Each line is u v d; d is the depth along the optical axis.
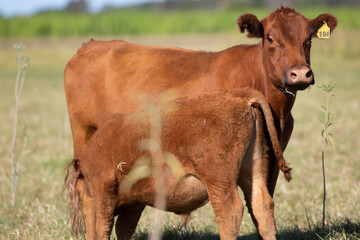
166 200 16.72
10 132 43.09
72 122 23.94
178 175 16.14
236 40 98.81
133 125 16.88
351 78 71.19
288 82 17.38
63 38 157.38
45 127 45.12
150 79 21.00
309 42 18.55
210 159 15.63
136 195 17.12
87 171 18.08
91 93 22.78
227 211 15.65
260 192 16.84
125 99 21.39
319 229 20.72
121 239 19.08
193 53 21.45
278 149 16.59
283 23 18.39
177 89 20.20
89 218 18.97
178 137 15.94
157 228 17.02
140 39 141.00
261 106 16.34
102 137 17.45
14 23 167.00
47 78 83.12
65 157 34.59
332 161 32.41
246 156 16.56
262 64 19.09
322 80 68.56
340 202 24.83
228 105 15.94
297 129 41.34
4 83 76.75
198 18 173.38
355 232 19.59
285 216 23.62
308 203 25.08
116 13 193.12
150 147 16.23
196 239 20.77
